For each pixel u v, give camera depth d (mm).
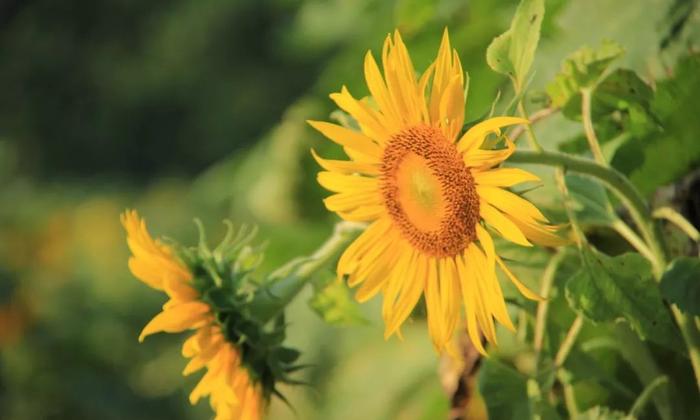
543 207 1795
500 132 1648
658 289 1723
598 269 1716
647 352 1831
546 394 1788
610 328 1835
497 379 1785
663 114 1811
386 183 1692
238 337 1756
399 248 1697
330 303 1887
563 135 1827
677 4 1818
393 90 1672
